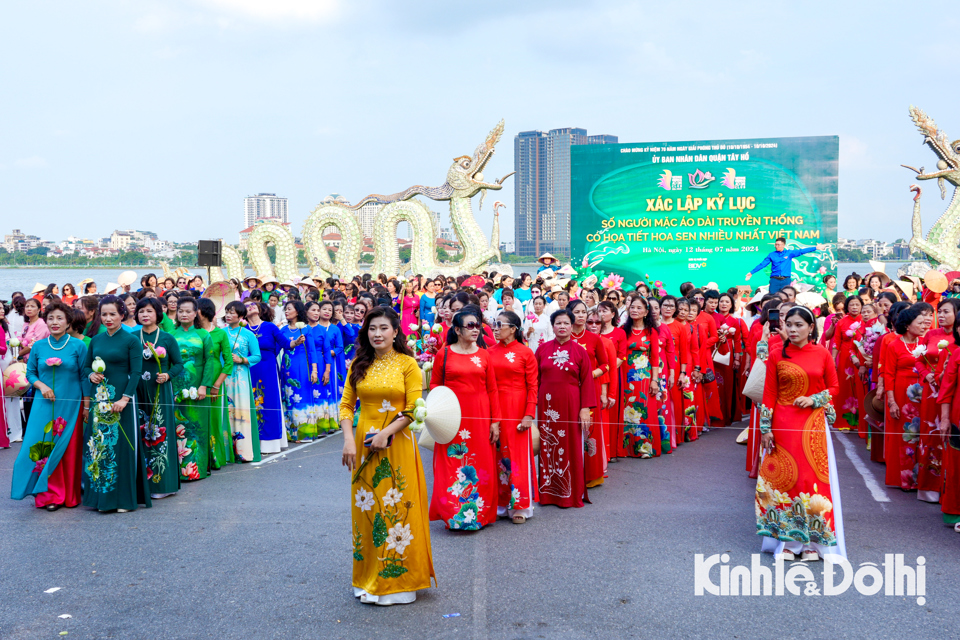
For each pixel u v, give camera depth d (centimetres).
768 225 1791
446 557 525
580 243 1880
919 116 1845
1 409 895
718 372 999
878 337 823
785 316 522
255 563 512
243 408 809
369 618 425
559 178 17200
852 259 2044
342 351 1012
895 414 684
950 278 1262
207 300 757
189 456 728
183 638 404
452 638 400
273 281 1548
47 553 534
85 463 641
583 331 713
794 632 405
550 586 469
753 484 710
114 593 463
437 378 596
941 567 497
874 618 422
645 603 443
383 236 2212
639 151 1842
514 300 1018
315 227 2288
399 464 443
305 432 923
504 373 609
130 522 605
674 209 1830
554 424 640
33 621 425
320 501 657
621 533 570
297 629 412
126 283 1277
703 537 559
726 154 1803
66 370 651
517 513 600
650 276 1848
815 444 503
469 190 2108
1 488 718
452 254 2186
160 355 668
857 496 665
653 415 823
